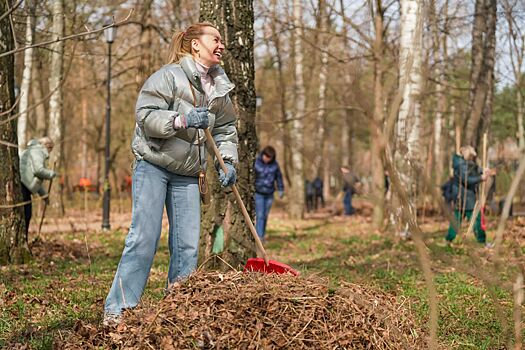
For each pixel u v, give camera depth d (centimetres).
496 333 523
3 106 862
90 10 1566
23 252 902
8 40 862
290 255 1124
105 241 1305
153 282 748
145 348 408
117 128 3778
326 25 1970
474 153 1140
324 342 401
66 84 2266
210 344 400
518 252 346
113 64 2102
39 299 621
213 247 692
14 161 889
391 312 445
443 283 751
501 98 2455
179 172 482
